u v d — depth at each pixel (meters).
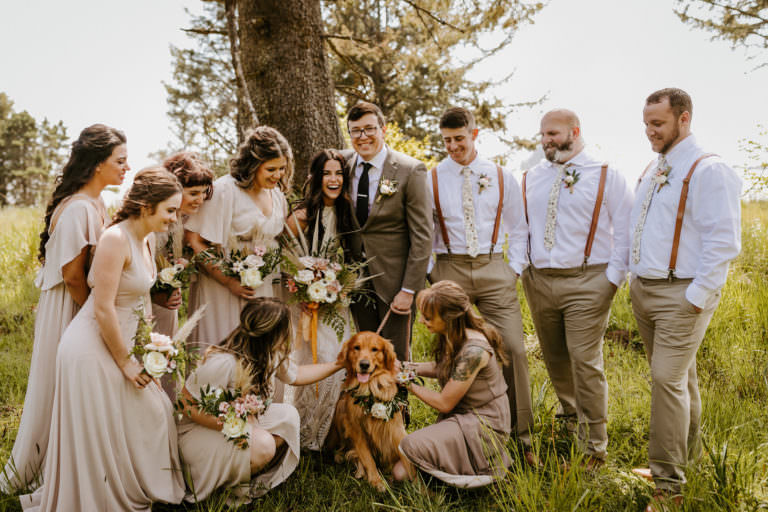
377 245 3.58
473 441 3.05
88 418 2.54
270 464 3.12
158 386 2.84
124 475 2.64
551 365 3.69
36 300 6.75
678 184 2.88
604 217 3.36
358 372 3.06
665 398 2.87
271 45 6.05
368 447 3.27
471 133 3.59
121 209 2.71
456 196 3.62
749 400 3.94
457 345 3.18
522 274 3.69
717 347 4.75
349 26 16.66
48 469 2.61
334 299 3.38
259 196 3.43
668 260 2.90
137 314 2.65
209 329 3.39
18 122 50.19
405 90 18.55
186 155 3.24
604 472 3.21
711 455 2.76
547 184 3.49
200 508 2.78
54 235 2.86
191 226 3.26
